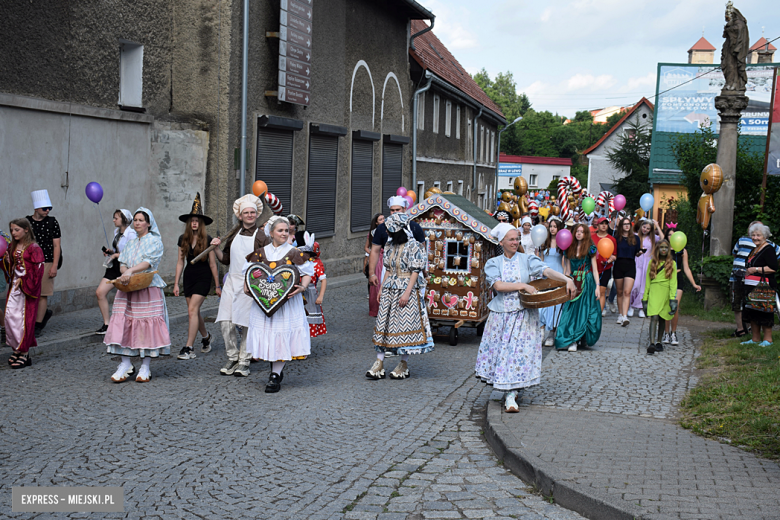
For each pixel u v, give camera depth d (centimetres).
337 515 449
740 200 1580
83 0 1241
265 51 1588
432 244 1105
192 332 924
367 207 2253
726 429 591
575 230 1021
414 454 575
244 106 1508
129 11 1360
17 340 833
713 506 425
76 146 1249
